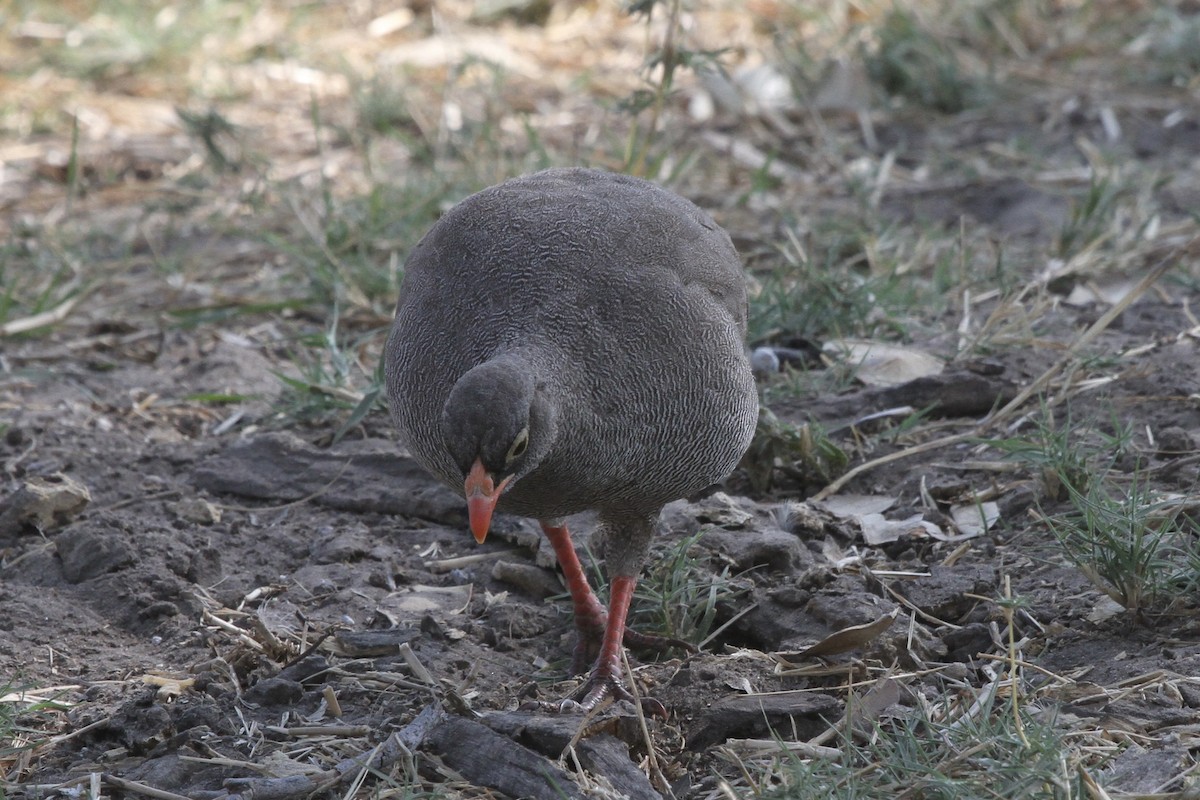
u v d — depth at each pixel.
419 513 10.75
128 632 9.40
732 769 7.61
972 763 7.19
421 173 17.39
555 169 9.57
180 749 7.80
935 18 21.28
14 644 9.15
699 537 9.69
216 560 10.05
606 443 8.04
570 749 7.48
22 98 21.11
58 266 15.59
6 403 12.61
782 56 19.91
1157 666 8.11
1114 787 7.04
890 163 16.91
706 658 8.59
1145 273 13.77
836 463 10.77
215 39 22.86
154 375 13.31
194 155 18.98
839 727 7.75
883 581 9.29
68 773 7.77
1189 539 8.95
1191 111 18.28
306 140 19.27
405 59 21.97
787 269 13.68
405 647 8.49
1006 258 14.45
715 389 8.41
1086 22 21.45
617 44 22.38
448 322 8.20
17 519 10.45
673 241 8.66
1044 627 8.67
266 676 8.70
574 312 8.04
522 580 9.82
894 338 12.98
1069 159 17.17
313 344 13.42
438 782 7.49
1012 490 10.32
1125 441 10.20
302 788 7.41
